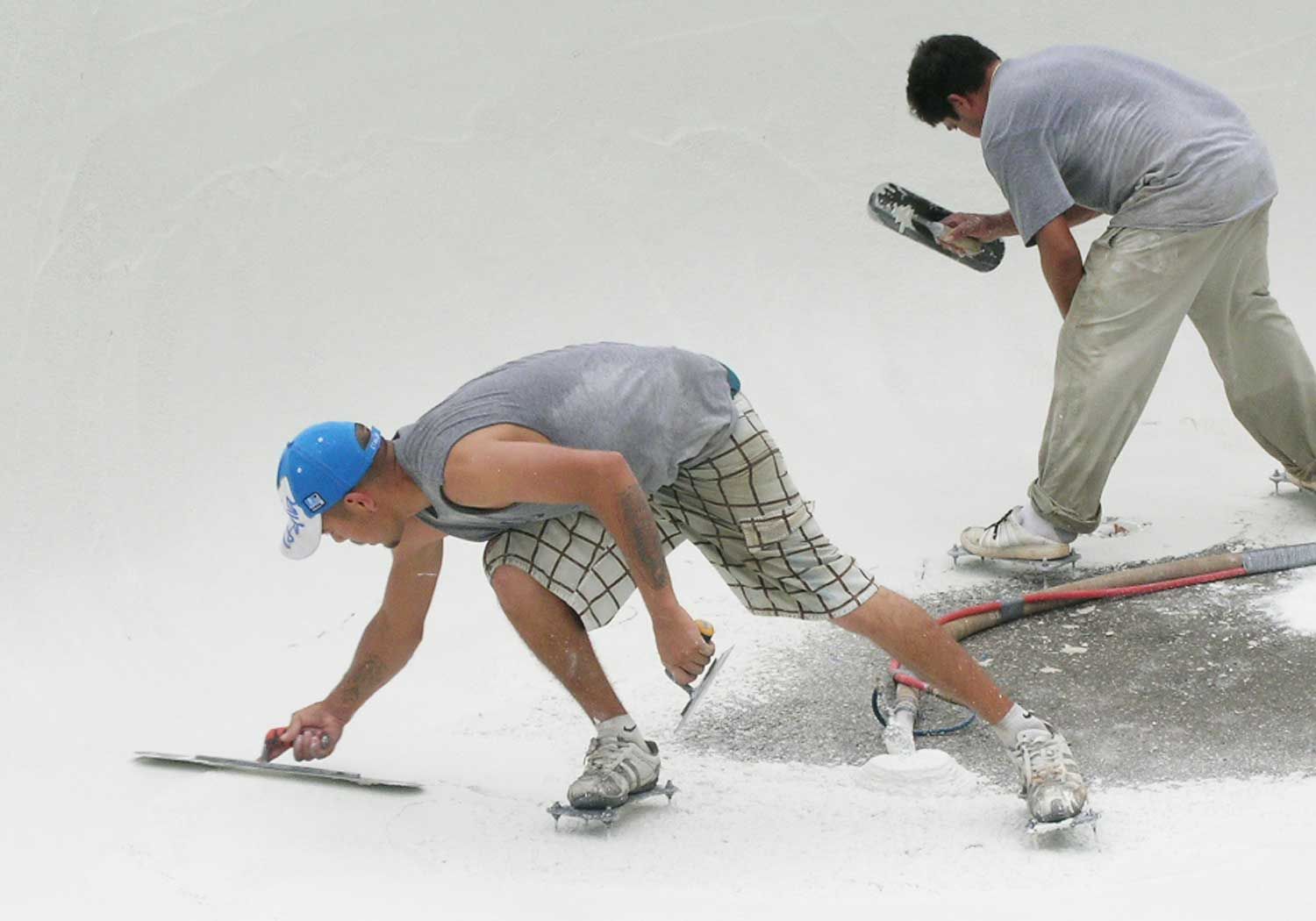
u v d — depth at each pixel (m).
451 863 10.28
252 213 21.39
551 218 23.39
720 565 11.78
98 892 9.76
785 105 25.03
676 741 13.45
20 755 12.49
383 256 22.09
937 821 10.99
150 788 11.67
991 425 21.52
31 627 15.77
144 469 18.42
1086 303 15.98
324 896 9.66
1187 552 17.17
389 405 20.70
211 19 22.08
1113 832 10.61
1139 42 25.42
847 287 23.66
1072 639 15.07
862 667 14.88
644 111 24.55
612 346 11.03
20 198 19.55
